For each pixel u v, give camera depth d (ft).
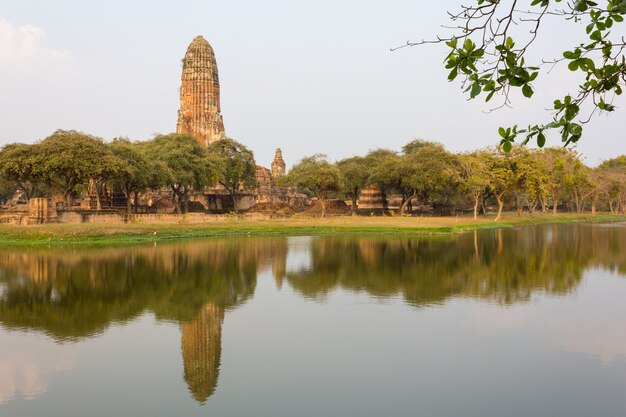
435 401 36.40
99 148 190.08
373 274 89.04
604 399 36.60
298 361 44.68
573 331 52.95
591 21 19.89
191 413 34.60
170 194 316.60
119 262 104.37
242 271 92.48
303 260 107.34
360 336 51.55
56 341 50.39
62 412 34.73
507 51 19.99
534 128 20.66
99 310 62.80
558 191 317.42
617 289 75.00
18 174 186.70
